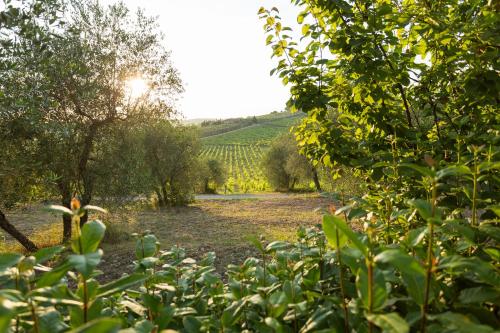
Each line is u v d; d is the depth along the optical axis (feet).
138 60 52.37
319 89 13.58
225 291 9.39
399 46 12.52
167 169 98.02
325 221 5.28
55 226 69.77
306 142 14.33
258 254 44.83
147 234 8.52
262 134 416.67
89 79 45.65
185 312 7.35
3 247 48.01
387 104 13.24
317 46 13.55
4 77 28.60
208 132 451.94
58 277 4.95
